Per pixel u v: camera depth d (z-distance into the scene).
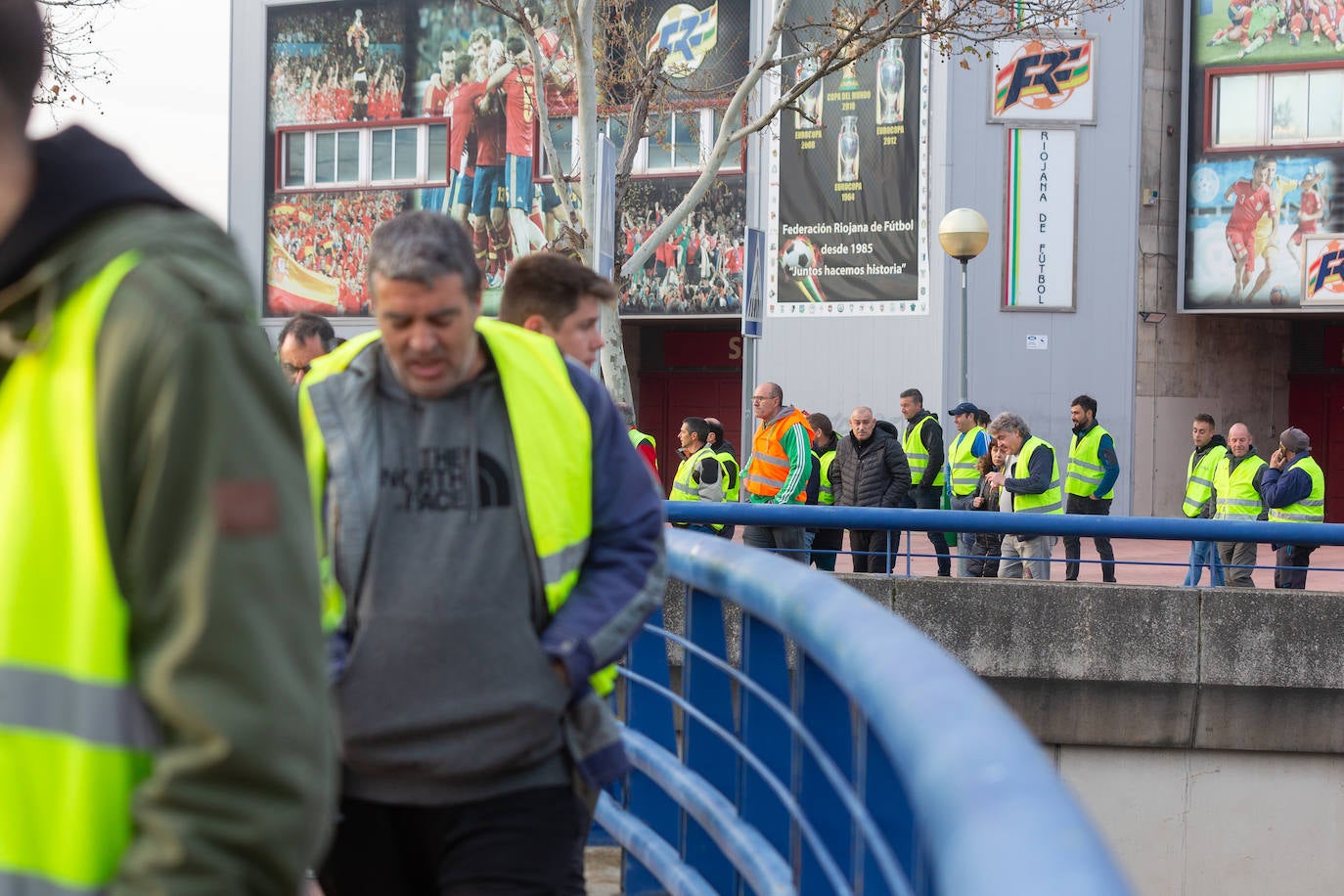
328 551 3.53
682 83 33.34
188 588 1.69
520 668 3.41
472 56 35.78
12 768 1.75
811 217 32.78
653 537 3.65
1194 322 33.12
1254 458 19.17
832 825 3.93
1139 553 25.53
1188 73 32.19
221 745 1.66
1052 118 31.73
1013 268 31.80
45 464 1.75
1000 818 1.57
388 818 3.58
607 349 19.64
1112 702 12.09
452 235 3.41
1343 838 12.12
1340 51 31.22
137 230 1.77
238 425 1.71
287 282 37.53
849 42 20.05
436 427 3.50
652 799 6.20
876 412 32.41
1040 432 31.92
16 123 1.79
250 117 37.50
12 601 1.75
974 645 12.11
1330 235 31.41
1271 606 11.97
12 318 1.78
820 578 3.59
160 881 1.66
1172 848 12.23
